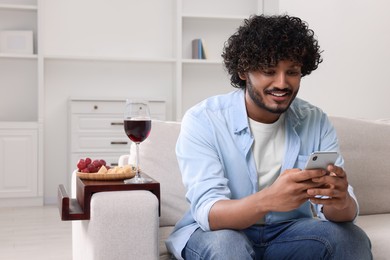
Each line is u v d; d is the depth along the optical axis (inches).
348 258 58.1
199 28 217.8
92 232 61.9
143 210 62.7
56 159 204.4
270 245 62.7
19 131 189.0
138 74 211.9
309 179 55.3
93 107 191.3
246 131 64.7
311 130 68.0
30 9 195.2
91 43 207.9
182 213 78.8
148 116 71.3
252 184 64.2
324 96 184.2
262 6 216.2
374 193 87.7
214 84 220.2
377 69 184.9
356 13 183.8
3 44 194.1
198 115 66.2
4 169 187.9
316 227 59.9
